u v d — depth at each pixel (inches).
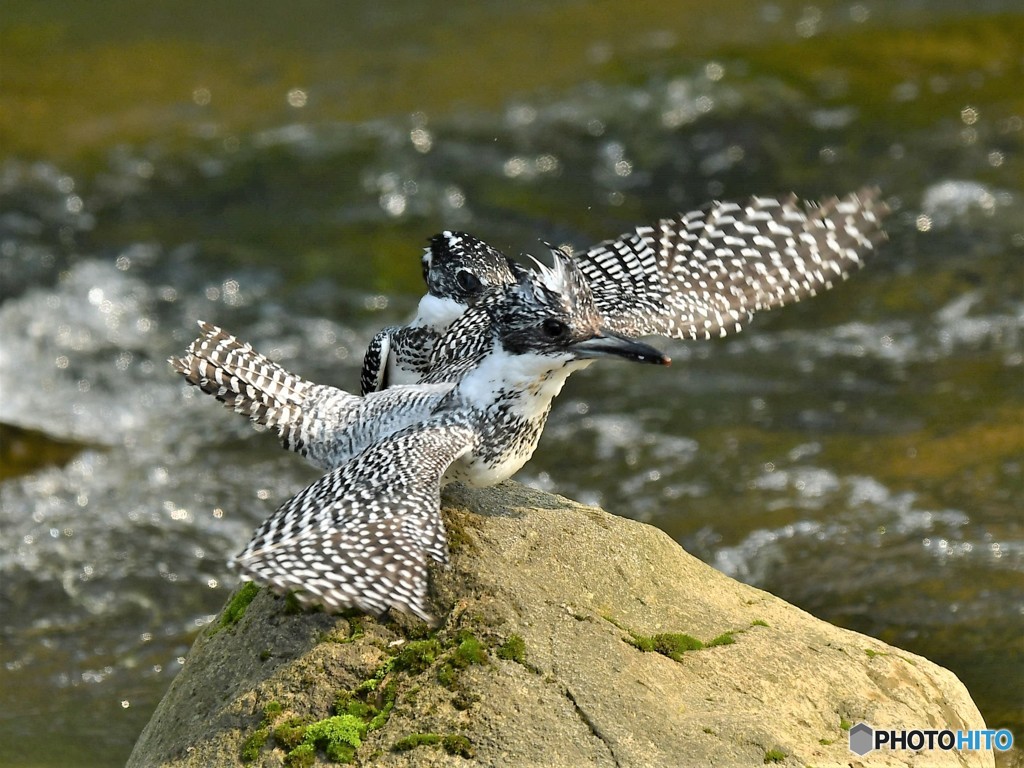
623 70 882.1
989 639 406.6
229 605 309.4
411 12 1003.3
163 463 552.4
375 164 791.1
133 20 986.1
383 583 242.2
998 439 528.4
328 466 311.7
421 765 261.0
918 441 533.3
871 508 488.7
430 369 343.6
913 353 603.5
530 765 258.2
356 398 318.7
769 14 970.1
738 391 587.8
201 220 746.2
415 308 666.8
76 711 398.9
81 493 526.0
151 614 453.1
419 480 267.1
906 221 705.6
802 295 332.5
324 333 645.9
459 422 290.2
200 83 898.7
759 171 764.0
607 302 318.3
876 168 754.8
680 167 773.9
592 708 267.1
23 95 868.0
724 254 335.3
